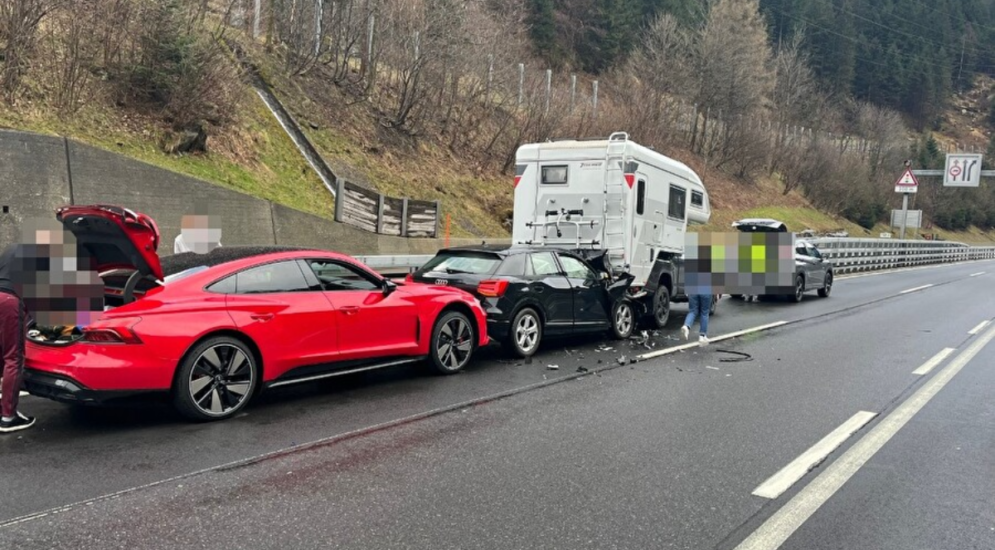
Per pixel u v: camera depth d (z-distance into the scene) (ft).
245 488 15.33
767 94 175.73
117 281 20.52
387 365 25.16
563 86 91.61
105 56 44.01
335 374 23.34
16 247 18.56
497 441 19.16
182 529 13.19
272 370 21.33
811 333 40.98
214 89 48.70
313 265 23.22
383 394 24.12
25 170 33.65
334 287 23.62
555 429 20.42
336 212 48.44
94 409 21.12
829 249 88.38
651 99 106.42
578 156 38.91
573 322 33.60
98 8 43.80
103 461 16.70
